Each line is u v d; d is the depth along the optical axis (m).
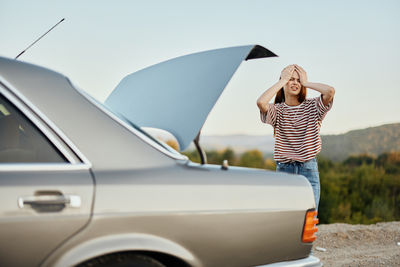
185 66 2.34
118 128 1.84
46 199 1.56
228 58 2.12
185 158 1.99
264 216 1.98
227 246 1.88
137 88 2.52
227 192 1.91
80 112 1.79
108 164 1.74
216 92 1.91
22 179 1.57
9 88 1.69
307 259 2.14
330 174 102.19
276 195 2.04
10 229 1.50
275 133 3.41
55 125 1.70
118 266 1.67
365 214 89.00
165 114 2.04
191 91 2.04
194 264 1.79
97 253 1.59
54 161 1.66
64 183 1.61
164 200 1.75
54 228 1.56
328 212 84.06
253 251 1.95
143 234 1.69
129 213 1.67
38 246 1.54
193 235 1.79
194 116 1.87
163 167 1.85
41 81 1.78
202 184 1.87
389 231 6.14
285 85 3.36
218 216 1.85
